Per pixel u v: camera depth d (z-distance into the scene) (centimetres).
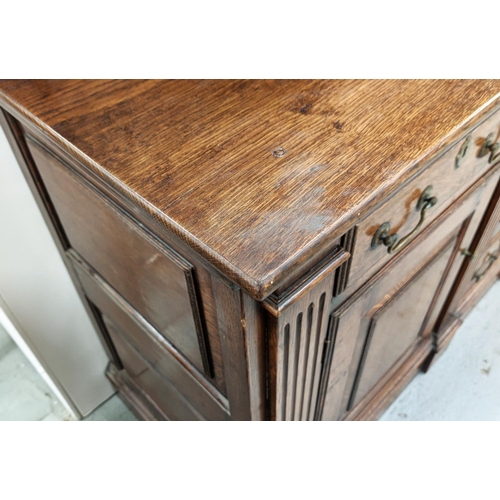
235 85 45
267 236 31
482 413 103
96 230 52
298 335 41
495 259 106
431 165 42
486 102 42
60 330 83
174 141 39
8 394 111
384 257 47
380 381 86
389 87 44
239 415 50
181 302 45
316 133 39
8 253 65
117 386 99
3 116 51
